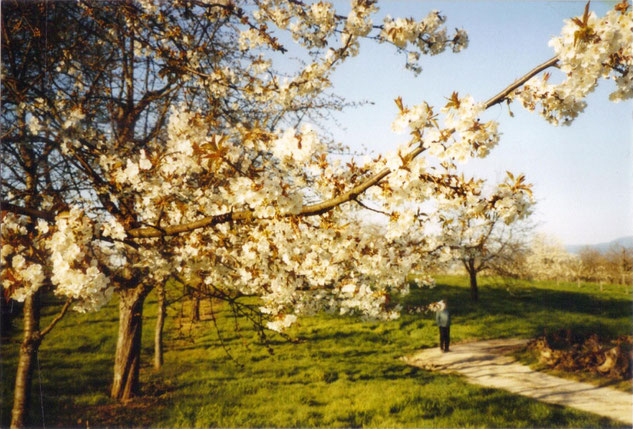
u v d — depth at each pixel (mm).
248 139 2750
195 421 6820
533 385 8883
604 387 8477
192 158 3180
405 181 2277
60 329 13680
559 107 2195
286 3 4418
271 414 7207
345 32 4023
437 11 3764
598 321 15648
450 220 2846
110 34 5172
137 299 7574
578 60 2045
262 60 5016
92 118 4352
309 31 4430
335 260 3434
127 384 7762
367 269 3527
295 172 2742
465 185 2332
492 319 16656
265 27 4422
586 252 33531
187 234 3498
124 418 6832
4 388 8008
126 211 3768
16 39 4586
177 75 4793
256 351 11461
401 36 3736
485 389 8586
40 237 2535
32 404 7066
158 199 3414
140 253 3439
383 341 13531
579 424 6500
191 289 3703
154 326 14078
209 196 3385
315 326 14781
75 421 6594
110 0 4395
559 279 32250
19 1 4258
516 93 2250
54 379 8789
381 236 3670
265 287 3840
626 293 23688
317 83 4164
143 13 4488
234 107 5293
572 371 9734
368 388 8734
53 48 4598
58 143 3680
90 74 5680
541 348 11234
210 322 14016
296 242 3086
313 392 8453
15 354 10328
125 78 6008
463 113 2104
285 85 4148
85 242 2572
